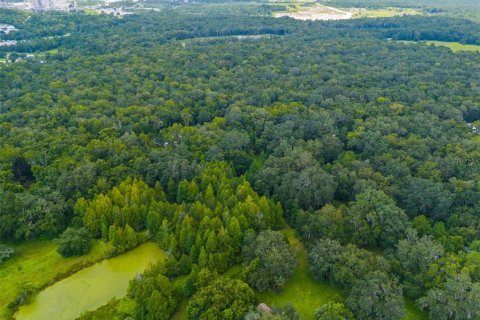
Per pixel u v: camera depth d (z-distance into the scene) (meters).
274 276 71.69
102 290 75.94
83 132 114.62
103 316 68.81
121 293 75.31
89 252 83.94
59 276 78.56
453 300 63.28
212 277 69.12
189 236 78.19
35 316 70.50
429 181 89.50
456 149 105.00
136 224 88.12
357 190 91.12
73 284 77.12
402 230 80.00
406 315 64.94
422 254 71.31
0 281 77.31
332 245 74.31
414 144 108.62
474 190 89.12
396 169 97.31
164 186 98.44
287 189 92.50
